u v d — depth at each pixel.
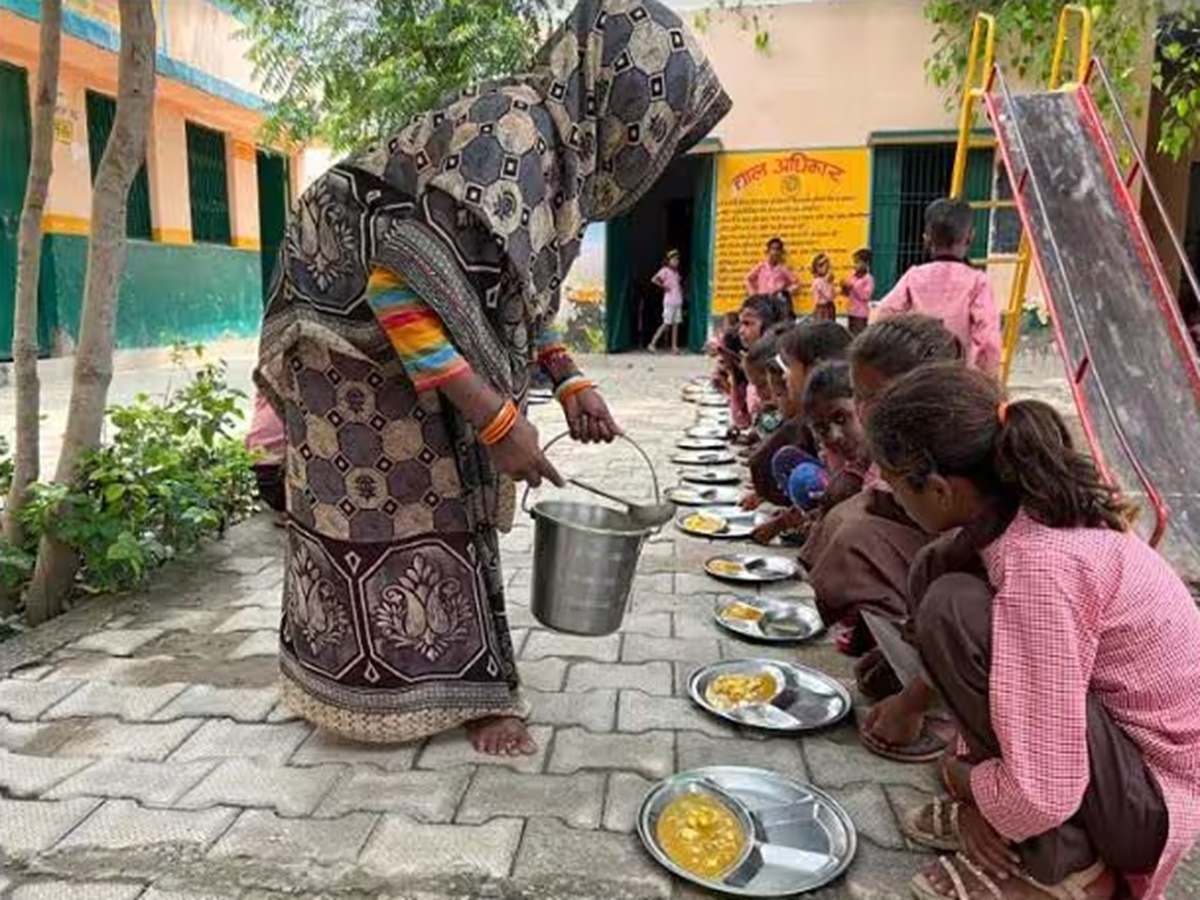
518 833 1.97
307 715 2.33
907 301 4.36
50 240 9.46
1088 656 1.51
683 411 7.76
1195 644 1.57
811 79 11.47
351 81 8.39
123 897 1.78
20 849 1.91
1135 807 1.53
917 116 11.29
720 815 1.98
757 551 3.86
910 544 2.46
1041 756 1.49
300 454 2.26
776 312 5.61
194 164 12.38
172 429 3.89
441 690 2.28
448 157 2.00
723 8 10.45
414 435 2.20
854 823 2.00
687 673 2.74
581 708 2.52
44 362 9.18
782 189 11.76
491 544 2.38
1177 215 11.08
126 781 2.16
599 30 2.09
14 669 2.77
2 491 3.63
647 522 2.28
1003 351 5.75
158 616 3.20
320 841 1.94
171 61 9.97
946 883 1.73
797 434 3.83
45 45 3.11
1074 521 1.56
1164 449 3.69
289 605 2.38
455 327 1.97
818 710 2.47
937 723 2.36
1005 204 5.26
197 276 12.17
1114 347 4.02
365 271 2.11
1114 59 7.80
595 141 2.11
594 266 13.08
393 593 2.25
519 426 2.05
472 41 7.79
